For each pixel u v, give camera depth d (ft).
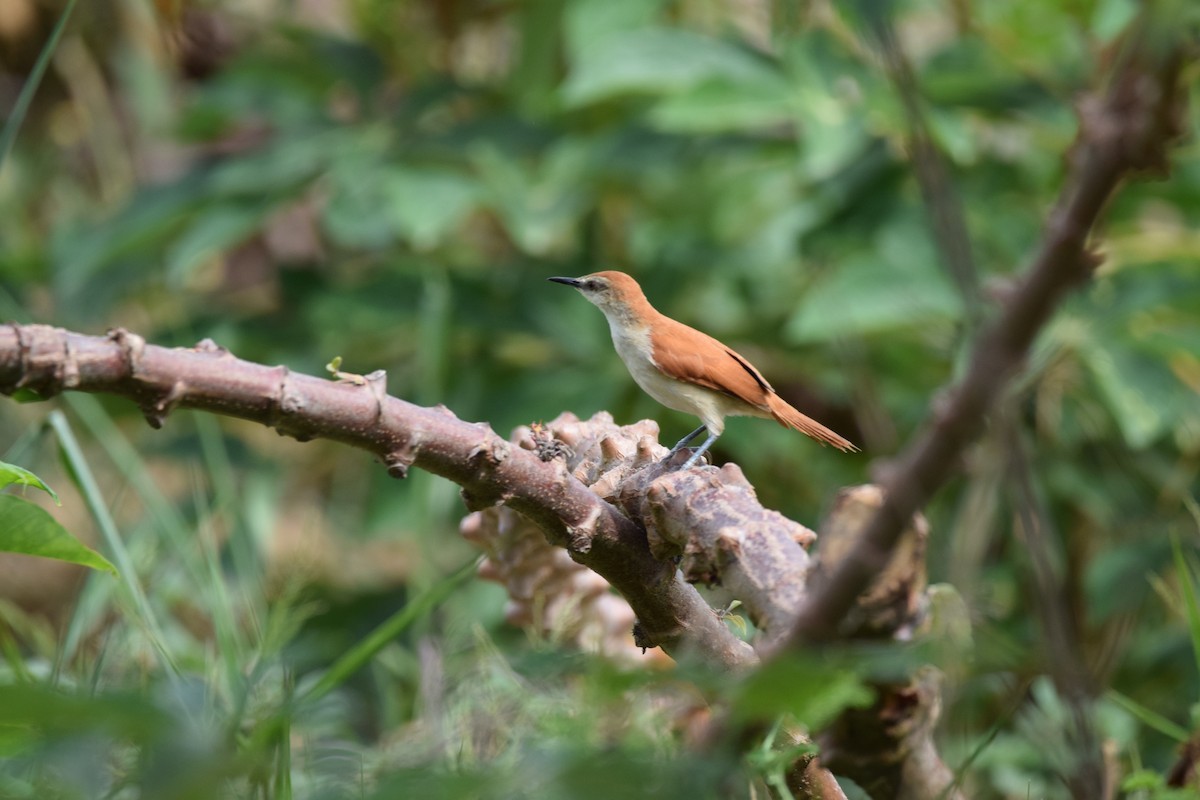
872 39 11.64
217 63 49.44
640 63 34.81
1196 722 16.39
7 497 14.02
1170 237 34.55
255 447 39.70
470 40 47.93
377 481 36.86
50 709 6.92
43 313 42.65
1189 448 36.45
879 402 35.01
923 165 10.57
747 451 37.76
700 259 38.86
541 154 38.45
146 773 6.93
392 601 37.01
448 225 35.14
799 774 13.88
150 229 37.63
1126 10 30.40
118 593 21.16
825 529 12.30
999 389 8.48
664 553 13.71
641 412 38.06
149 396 11.25
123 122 50.24
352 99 42.78
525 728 16.44
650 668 8.59
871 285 33.35
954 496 28.96
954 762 18.76
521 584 19.62
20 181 49.39
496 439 13.00
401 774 7.70
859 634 11.93
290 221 49.49
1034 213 34.60
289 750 13.57
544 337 38.50
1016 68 34.55
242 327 39.68
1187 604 17.01
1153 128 7.85
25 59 49.08
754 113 32.58
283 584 26.43
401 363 39.73
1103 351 31.48
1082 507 36.27
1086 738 12.83
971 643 13.00
